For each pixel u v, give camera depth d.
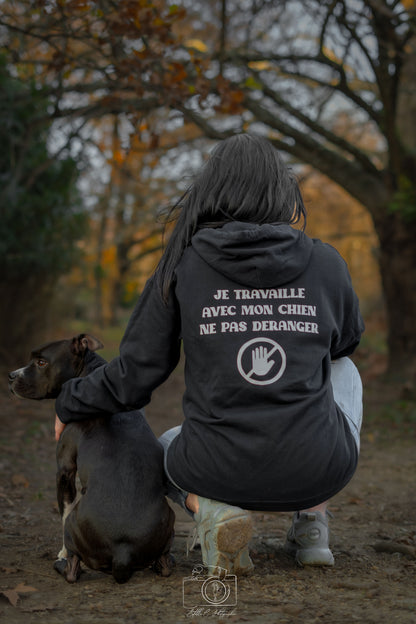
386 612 2.44
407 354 11.50
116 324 29.62
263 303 2.52
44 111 10.27
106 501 2.63
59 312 15.94
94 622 2.35
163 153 10.42
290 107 10.69
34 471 5.72
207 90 6.28
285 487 2.45
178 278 2.59
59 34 6.24
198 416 2.54
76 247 13.79
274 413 2.43
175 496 2.87
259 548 3.35
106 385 2.68
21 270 12.06
